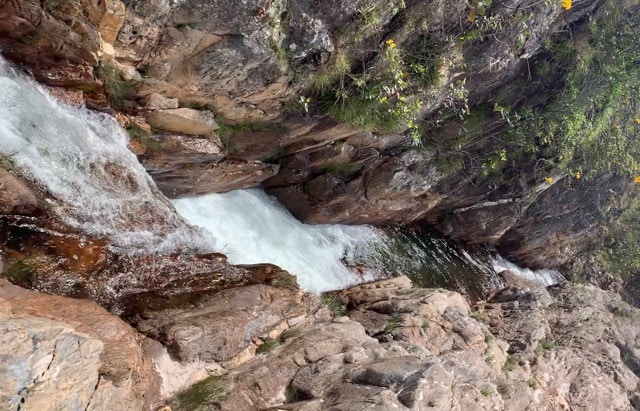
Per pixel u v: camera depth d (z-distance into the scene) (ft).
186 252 21.99
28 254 15.89
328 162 32.71
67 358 11.07
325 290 34.22
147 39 18.28
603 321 50.78
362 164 34.73
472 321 32.50
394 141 33.65
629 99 40.93
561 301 54.08
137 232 19.99
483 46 27.94
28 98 17.44
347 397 17.47
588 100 36.22
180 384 16.57
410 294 33.73
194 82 20.79
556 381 37.55
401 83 23.98
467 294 46.60
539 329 40.98
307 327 22.35
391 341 26.30
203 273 21.39
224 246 29.94
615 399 38.86
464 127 35.19
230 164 28.14
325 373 18.93
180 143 23.67
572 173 43.75
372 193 36.60
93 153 19.57
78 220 18.02
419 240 47.11
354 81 23.86
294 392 18.24
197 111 22.74
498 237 52.13
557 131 38.52
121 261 18.69
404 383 18.47
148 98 20.93
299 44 20.95
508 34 27.81
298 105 25.50
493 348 33.58
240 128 26.23
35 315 12.87
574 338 45.85
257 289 21.89
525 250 55.88
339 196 35.04
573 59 33.40
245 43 19.35
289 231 35.63
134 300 17.87
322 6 20.12
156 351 16.31
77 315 14.16
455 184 41.73
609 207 56.49
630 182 55.98
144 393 14.70
